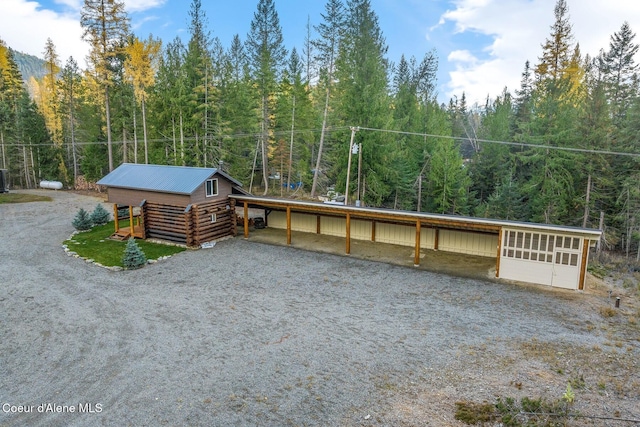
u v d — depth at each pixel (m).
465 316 11.35
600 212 25.89
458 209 31.66
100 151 38.47
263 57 34.19
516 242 14.34
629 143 25.52
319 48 31.22
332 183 37.72
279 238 20.53
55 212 26.70
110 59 33.12
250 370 8.45
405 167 32.03
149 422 6.79
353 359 8.91
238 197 20.25
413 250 18.50
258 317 11.21
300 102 36.12
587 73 36.88
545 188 27.25
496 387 7.75
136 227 21.69
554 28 34.28
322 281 14.32
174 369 8.48
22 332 10.24
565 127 28.02
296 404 7.29
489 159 36.47
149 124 36.22
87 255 17.23
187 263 16.31
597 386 7.76
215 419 6.87
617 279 16.03
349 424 6.72
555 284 13.86
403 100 38.47
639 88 29.12
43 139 41.53
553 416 6.71
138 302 12.26
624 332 10.35
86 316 11.22
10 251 17.80
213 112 31.97
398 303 12.33
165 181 19.41
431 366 8.61
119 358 8.95
